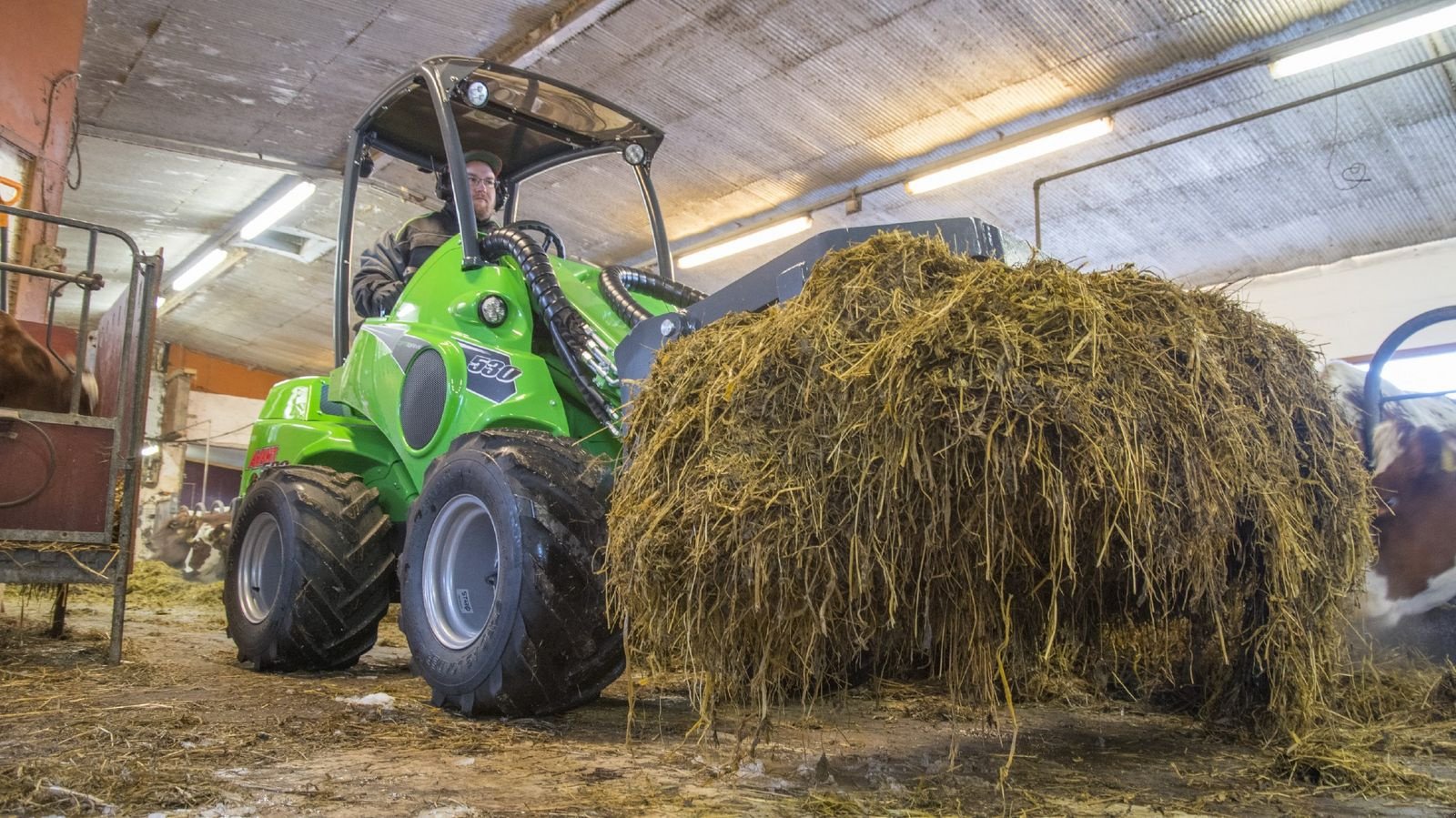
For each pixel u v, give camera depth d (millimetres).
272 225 12750
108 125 9758
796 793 1724
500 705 2320
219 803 1607
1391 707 2486
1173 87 7520
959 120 8438
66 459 3352
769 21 7262
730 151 9234
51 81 5621
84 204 12703
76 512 3354
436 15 7547
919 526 1544
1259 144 8062
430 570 2609
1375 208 8844
